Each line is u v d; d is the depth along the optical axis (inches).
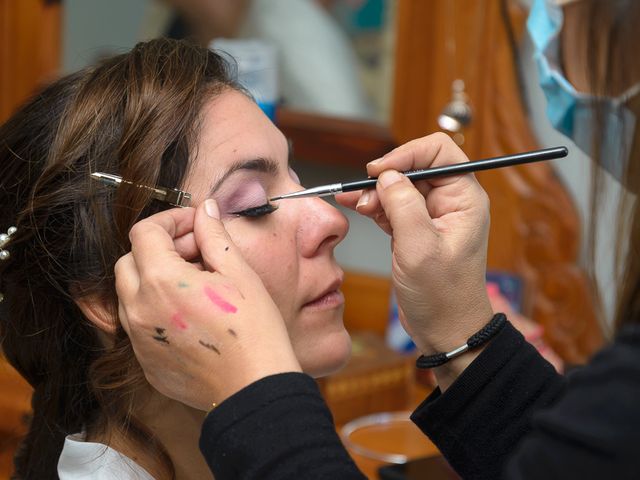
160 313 30.9
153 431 39.5
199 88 38.2
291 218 38.4
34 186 38.0
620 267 36.7
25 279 39.7
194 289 30.8
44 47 80.1
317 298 39.1
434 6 66.2
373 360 65.1
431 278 36.7
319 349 39.1
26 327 41.0
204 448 29.3
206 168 37.2
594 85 35.1
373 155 70.4
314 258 38.8
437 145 37.9
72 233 37.9
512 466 27.4
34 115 39.6
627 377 25.0
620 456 24.6
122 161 36.7
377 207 37.5
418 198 36.2
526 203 65.4
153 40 40.6
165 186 36.9
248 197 37.7
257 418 28.5
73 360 40.8
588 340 65.1
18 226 38.8
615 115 36.1
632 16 33.5
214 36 73.2
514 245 66.3
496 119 65.2
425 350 38.8
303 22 70.5
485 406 36.8
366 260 74.7
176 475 39.9
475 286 37.6
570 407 25.9
